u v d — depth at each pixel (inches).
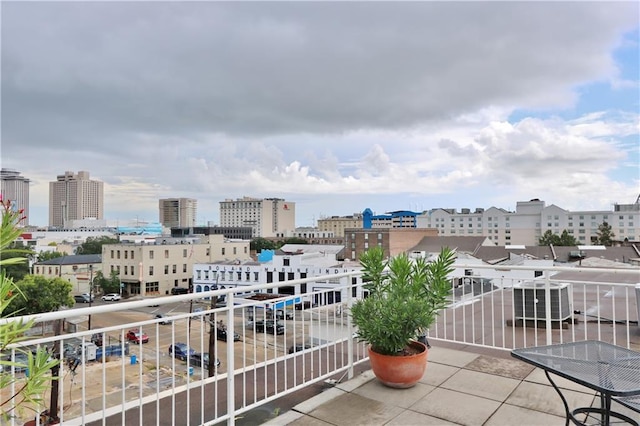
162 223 7765.8
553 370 96.4
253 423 130.5
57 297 1514.5
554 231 3612.2
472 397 142.9
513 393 145.3
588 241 3494.1
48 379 73.2
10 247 69.6
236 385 179.0
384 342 148.3
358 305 156.2
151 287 2620.6
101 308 92.4
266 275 2124.8
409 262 164.6
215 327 230.2
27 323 73.4
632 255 1584.6
